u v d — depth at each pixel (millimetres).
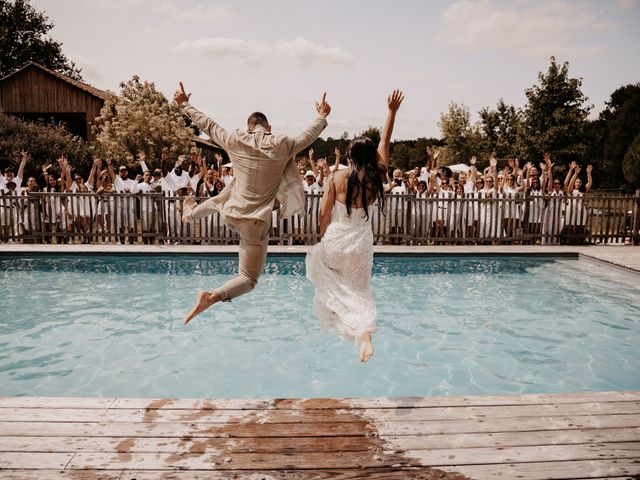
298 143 3047
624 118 46750
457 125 34219
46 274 9188
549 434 2932
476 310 7316
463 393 4758
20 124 21844
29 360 5414
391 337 6242
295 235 11391
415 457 2697
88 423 2992
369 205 3156
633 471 2580
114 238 12312
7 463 2588
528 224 11820
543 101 22781
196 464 2609
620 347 5887
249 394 4727
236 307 7441
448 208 11617
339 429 2975
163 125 28297
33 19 48281
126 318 6863
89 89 30000
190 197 3268
